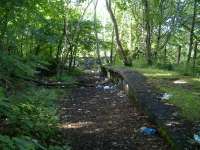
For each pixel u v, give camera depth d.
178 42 25.23
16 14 6.31
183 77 12.79
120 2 22.92
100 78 19.44
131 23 27.86
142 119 8.43
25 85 5.77
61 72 18.80
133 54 24.67
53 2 17.48
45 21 14.50
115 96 12.37
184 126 6.72
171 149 6.12
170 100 8.77
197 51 19.48
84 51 25.61
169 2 21.80
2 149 3.67
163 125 6.89
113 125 8.11
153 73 14.13
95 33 23.80
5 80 5.40
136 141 6.86
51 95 6.27
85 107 10.41
